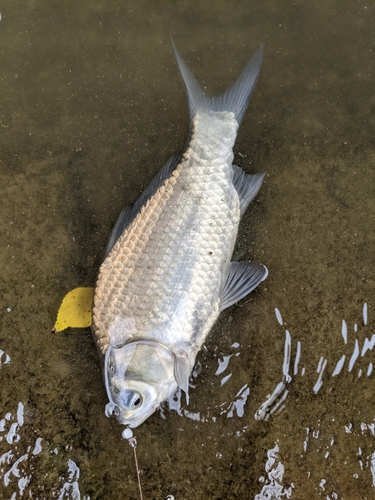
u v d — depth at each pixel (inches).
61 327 19.4
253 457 18.6
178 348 17.2
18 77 20.4
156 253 17.3
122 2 20.4
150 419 18.9
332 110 19.9
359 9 20.0
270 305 19.2
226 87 20.1
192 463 18.7
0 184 20.1
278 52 20.1
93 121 20.3
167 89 20.2
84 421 19.0
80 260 19.8
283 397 18.8
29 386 19.2
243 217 19.6
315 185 19.7
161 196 17.6
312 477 18.5
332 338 19.0
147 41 20.3
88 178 20.1
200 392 18.9
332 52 20.0
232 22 20.2
